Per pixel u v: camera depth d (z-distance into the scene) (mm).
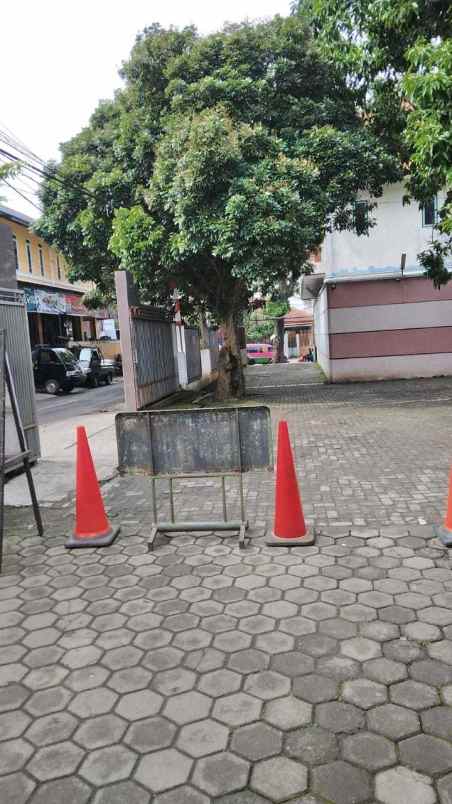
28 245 26906
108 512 5121
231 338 13680
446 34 8094
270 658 2732
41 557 4125
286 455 4137
